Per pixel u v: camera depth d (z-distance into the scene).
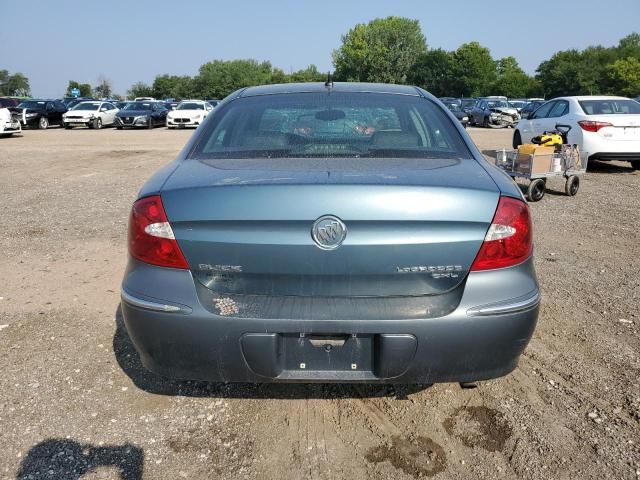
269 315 2.16
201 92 113.69
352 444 2.49
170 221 2.20
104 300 4.10
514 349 2.27
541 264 4.95
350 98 3.12
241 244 2.14
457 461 2.37
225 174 2.32
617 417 2.64
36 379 2.99
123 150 16.22
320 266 2.12
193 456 2.41
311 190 2.11
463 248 2.15
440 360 2.19
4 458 2.38
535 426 2.59
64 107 30.58
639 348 3.31
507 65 110.50
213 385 2.96
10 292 4.25
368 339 2.20
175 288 2.21
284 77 111.38
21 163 12.84
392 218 2.09
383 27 95.69
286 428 2.60
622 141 10.32
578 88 89.00
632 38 100.88
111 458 2.39
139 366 3.14
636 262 5.01
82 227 6.28
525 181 9.26
